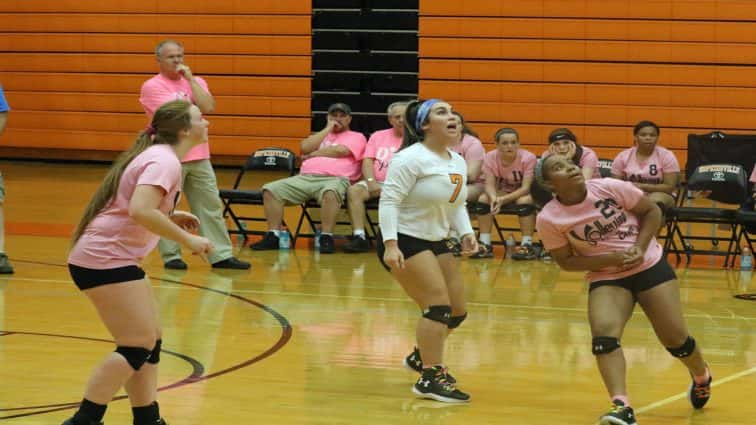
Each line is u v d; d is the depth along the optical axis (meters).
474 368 7.04
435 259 6.17
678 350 5.82
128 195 4.90
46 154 19.30
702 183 11.58
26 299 9.04
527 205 11.77
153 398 5.23
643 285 5.75
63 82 18.80
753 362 7.32
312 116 18.19
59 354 7.15
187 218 5.27
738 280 10.86
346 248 12.18
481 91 17.42
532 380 6.75
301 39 18.02
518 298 9.62
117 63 18.61
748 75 16.75
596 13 16.98
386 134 12.41
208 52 18.27
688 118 16.94
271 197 12.34
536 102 17.28
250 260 11.55
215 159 18.67
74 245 4.96
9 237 12.41
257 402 6.10
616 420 5.41
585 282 10.54
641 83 17.00
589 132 17.20
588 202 5.70
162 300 9.20
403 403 6.14
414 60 17.80
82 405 4.97
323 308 8.99
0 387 6.29
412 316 8.73
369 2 17.80
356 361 7.17
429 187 6.05
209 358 7.16
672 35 16.86
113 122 18.75
